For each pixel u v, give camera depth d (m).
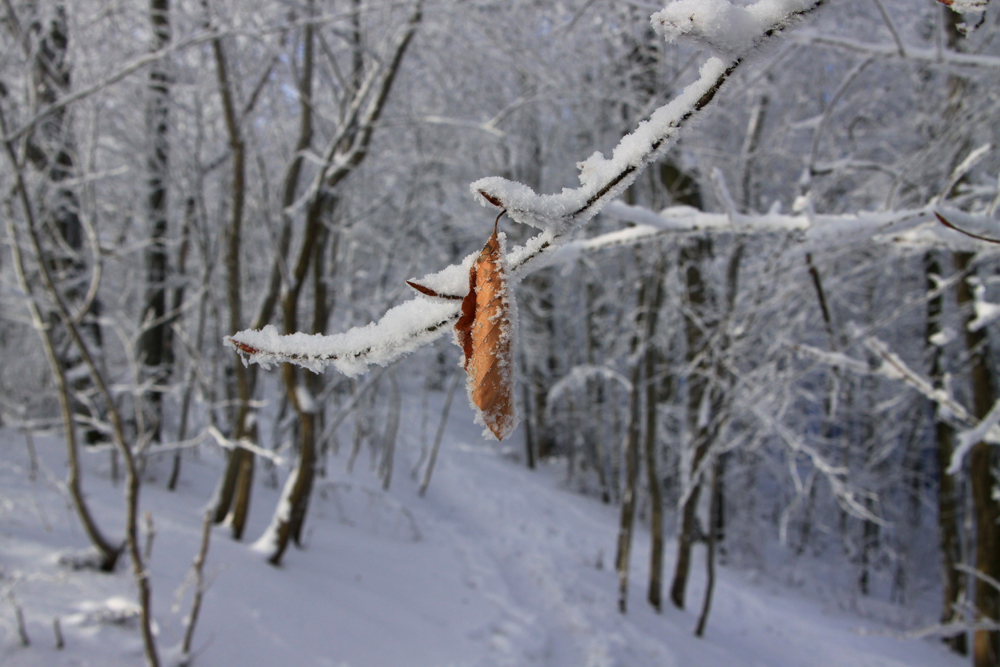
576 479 15.95
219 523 6.95
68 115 5.34
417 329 0.72
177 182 8.48
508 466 16.19
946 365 9.27
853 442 13.73
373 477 12.59
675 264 7.56
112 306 10.45
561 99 8.86
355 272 12.98
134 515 3.53
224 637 4.31
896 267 8.23
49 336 4.13
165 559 5.03
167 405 10.13
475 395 0.61
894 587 13.45
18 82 6.30
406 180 12.13
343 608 5.52
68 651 3.58
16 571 4.18
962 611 5.53
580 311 17.42
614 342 13.56
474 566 8.14
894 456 14.18
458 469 14.71
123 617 3.96
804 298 4.74
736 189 8.04
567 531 11.31
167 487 7.96
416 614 6.05
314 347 0.73
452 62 9.41
